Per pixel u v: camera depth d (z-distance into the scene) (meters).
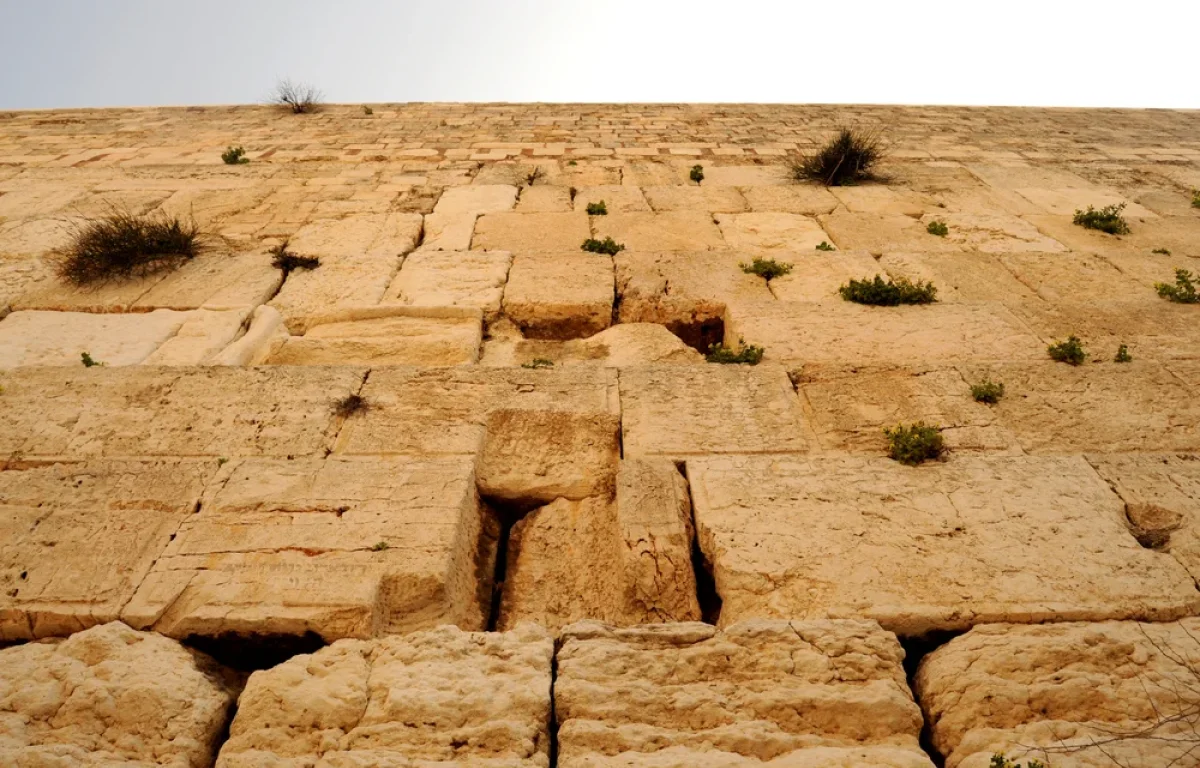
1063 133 10.99
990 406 4.24
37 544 3.11
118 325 5.18
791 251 6.60
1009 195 8.30
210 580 2.96
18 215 7.14
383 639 2.75
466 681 2.54
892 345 4.99
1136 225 7.49
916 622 2.89
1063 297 5.87
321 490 3.43
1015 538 3.25
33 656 2.66
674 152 9.73
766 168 9.11
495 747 2.34
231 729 2.43
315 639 2.86
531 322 5.57
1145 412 4.20
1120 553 3.16
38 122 10.67
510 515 3.83
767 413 4.11
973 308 5.47
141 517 3.26
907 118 11.68
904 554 3.17
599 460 3.87
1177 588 2.98
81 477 3.47
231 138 10.04
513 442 3.94
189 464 3.59
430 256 6.31
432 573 3.03
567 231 6.98
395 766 2.27
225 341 5.05
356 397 4.15
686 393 4.27
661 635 2.75
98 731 2.40
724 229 7.15
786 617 2.93
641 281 5.94
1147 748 2.34
